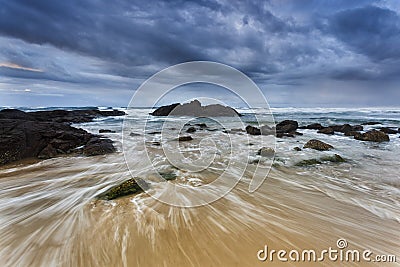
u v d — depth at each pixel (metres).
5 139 7.20
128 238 2.86
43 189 4.67
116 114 32.62
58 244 2.76
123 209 3.63
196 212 3.59
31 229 3.09
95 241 2.80
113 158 7.52
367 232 3.10
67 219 3.35
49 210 3.65
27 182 5.13
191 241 2.82
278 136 12.12
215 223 3.27
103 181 5.20
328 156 7.30
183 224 3.22
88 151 8.16
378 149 8.96
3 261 2.47
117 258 2.51
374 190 4.71
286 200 4.17
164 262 2.45
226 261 2.47
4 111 16.58
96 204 3.82
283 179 5.37
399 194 4.50
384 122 19.05
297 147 8.69
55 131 9.49
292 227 3.20
